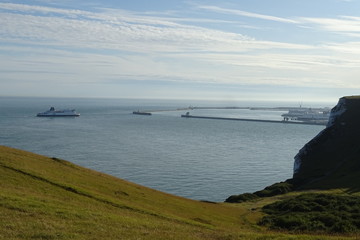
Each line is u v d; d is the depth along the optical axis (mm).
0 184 40469
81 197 42281
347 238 30938
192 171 156500
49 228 28078
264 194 101438
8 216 29609
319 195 70625
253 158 195125
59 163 61250
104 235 28250
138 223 33875
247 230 44812
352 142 129500
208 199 115000
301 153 136500
